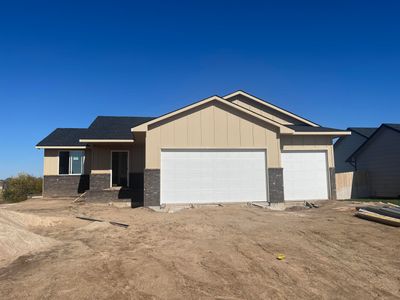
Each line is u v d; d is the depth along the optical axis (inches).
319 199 644.1
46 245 272.2
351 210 474.3
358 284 206.4
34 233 311.7
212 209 503.8
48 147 794.2
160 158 566.3
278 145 593.6
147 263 230.7
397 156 804.6
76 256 243.1
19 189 938.1
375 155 869.8
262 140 591.2
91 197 660.1
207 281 203.0
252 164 587.2
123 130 738.8
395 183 807.1
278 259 249.3
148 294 179.9
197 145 574.6
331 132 641.0
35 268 212.4
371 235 323.0
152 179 560.4
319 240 305.1
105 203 659.4
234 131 585.6
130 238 313.0
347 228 353.1
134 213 496.1
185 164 571.5
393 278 217.3
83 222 398.6
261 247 280.7
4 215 344.2
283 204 583.8
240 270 224.1
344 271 227.6
